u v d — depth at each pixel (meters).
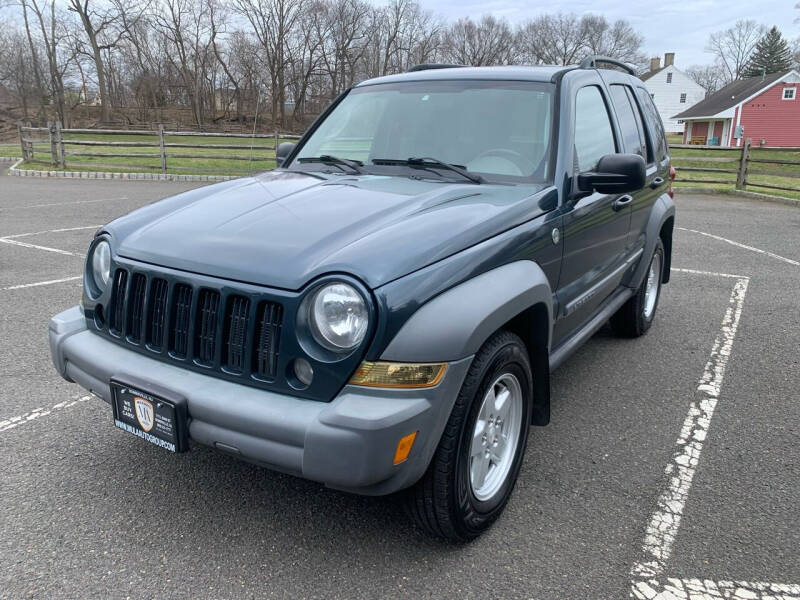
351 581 2.38
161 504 2.83
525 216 2.76
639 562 2.52
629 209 4.11
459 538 2.53
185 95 61.16
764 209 13.83
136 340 2.62
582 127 3.53
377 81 4.10
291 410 2.15
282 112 60.66
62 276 6.69
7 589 2.29
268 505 2.84
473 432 2.43
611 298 4.36
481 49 82.69
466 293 2.31
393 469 2.12
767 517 2.83
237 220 2.66
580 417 3.80
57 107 52.22
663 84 72.50
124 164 20.62
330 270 2.16
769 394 4.16
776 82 48.56
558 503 2.91
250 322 2.25
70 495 2.88
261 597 2.28
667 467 3.24
